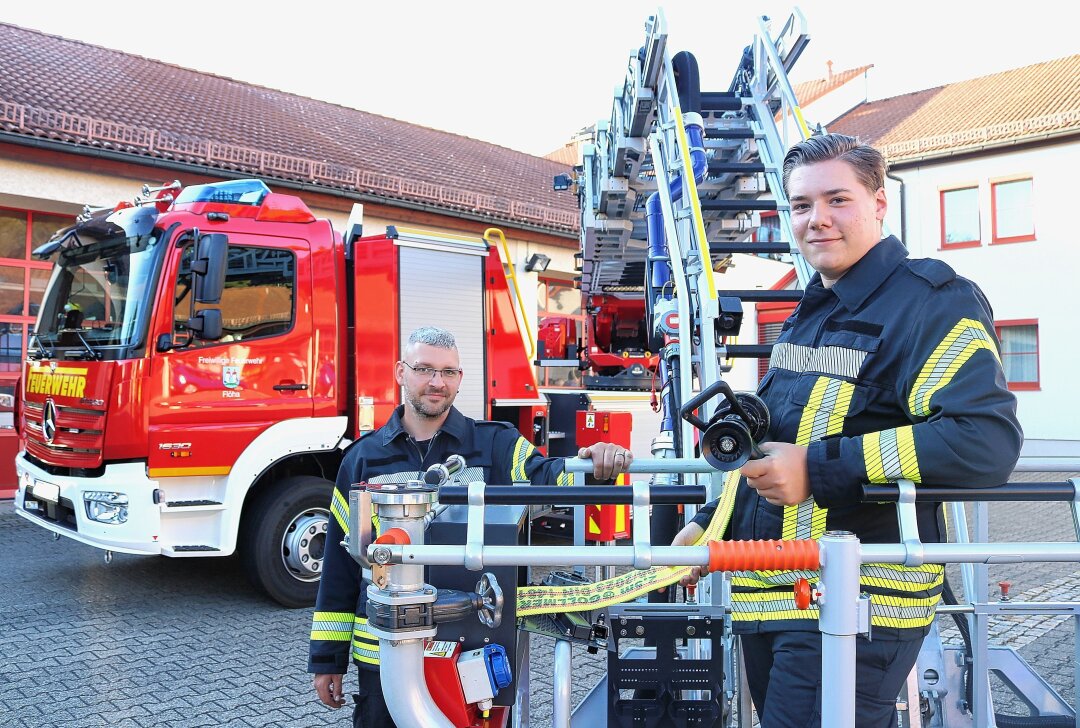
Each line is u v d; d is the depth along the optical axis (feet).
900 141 70.13
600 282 31.83
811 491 5.23
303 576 19.47
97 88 42.88
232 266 18.94
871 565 5.38
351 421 20.83
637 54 19.43
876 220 5.95
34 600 19.86
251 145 43.75
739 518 6.35
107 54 49.85
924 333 5.35
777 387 6.17
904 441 5.03
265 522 19.03
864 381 5.57
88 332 18.86
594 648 7.00
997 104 70.64
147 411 17.70
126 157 34.55
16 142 31.83
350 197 42.50
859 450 5.13
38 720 12.84
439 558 5.22
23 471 20.89
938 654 9.36
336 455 20.58
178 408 18.06
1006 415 5.04
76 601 19.81
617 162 21.99
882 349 5.53
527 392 24.07
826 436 5.63
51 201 33.65
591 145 25.54
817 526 5.63
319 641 7.85
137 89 45.50
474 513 5.57
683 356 13.99
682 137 16.12
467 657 5.88
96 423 17.74
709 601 10.32
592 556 5.09
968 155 64.28
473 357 22.71
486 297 23.15
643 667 7.11
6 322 34.47
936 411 5.15
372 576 5.41
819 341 5.92
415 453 8.16
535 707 13.32
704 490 5.58
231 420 18.71
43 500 20.18
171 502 18.02
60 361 18.85
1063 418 59.93
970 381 5.10
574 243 52.24
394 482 6.07
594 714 7.28
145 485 17.56
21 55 42.75
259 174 38.75
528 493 5.61
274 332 19.44
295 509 19.39
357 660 7.47
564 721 6.75
